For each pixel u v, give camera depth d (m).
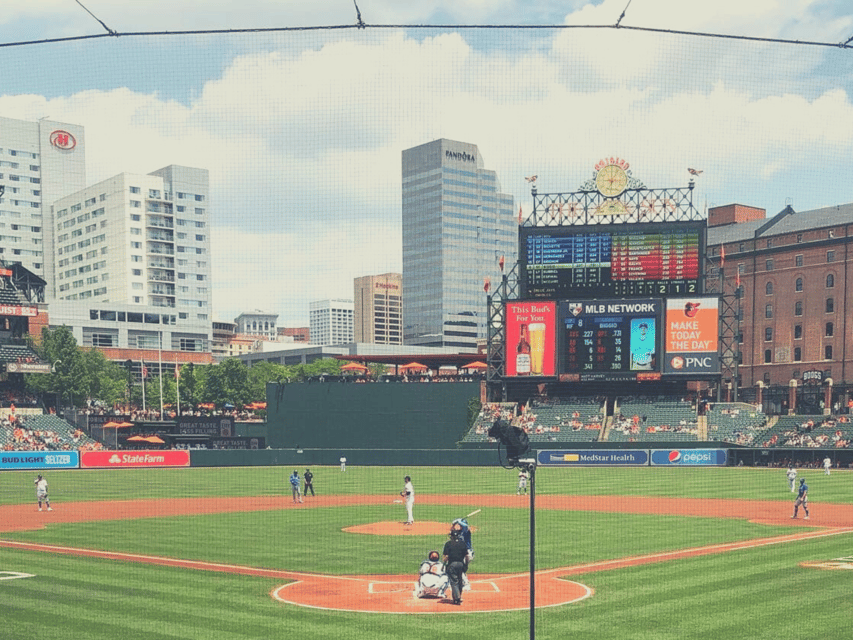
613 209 100.00
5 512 51.19
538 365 99.38
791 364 133.25
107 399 144.00
